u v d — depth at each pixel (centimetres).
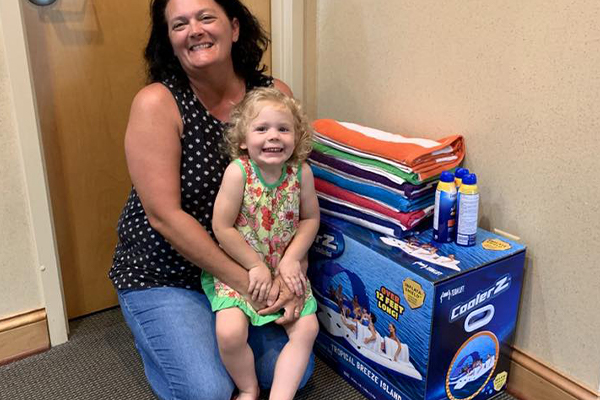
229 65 146
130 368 162
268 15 193
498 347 146
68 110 167
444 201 139
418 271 128
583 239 130
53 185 171
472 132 149
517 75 135
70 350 170
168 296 145
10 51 143
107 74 170
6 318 162
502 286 138
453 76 151
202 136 140
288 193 142
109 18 166
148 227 143
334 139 160
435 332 129
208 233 142
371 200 150
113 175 180
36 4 154
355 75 182
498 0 136
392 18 164
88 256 183
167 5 134
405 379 138
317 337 167
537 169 136
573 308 135
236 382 140
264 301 140
